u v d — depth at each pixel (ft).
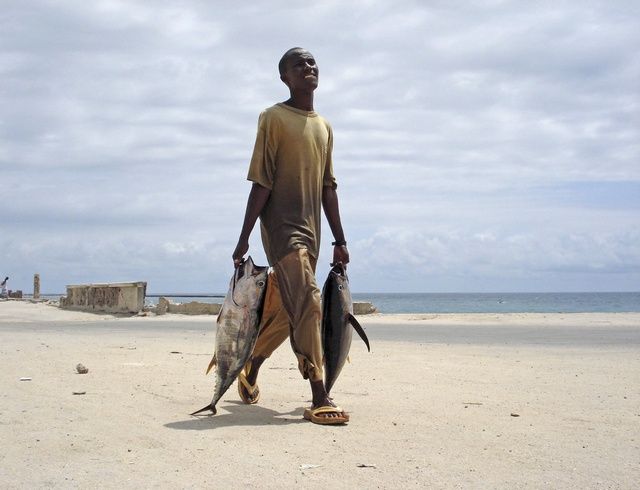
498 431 17.49
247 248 20.38
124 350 38.55
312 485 12.81
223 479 13.14
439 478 13.34
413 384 25.90
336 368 20.16
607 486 12.92
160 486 12.63
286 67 21.25
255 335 19.60
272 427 17.93
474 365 32.71
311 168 20.75
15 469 13.62
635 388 25.02
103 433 16.71
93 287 104.32
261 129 20.52
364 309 108.58
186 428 17.57
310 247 20.45
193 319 90.94
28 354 34.65
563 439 16.63
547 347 45.03
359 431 17.47
